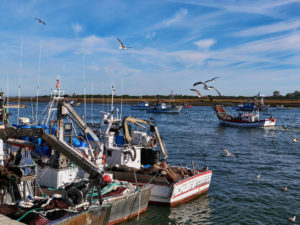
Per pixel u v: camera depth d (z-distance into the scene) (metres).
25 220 8.99
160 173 15.57
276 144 41.47
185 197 16.20
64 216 9.28
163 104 111.56
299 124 71.31
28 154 10.48
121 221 12.87
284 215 15.25
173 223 13.77
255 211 15.69
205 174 17.67
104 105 147.00
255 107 119.62
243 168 25.88
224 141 43.47
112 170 16.33
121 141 18.70
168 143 39.69
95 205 10.59
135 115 96.81
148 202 14.55
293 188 19.92
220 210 15.68
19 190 10.82
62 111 10.45
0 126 12.27
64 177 13.73
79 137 16.44
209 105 170.50
